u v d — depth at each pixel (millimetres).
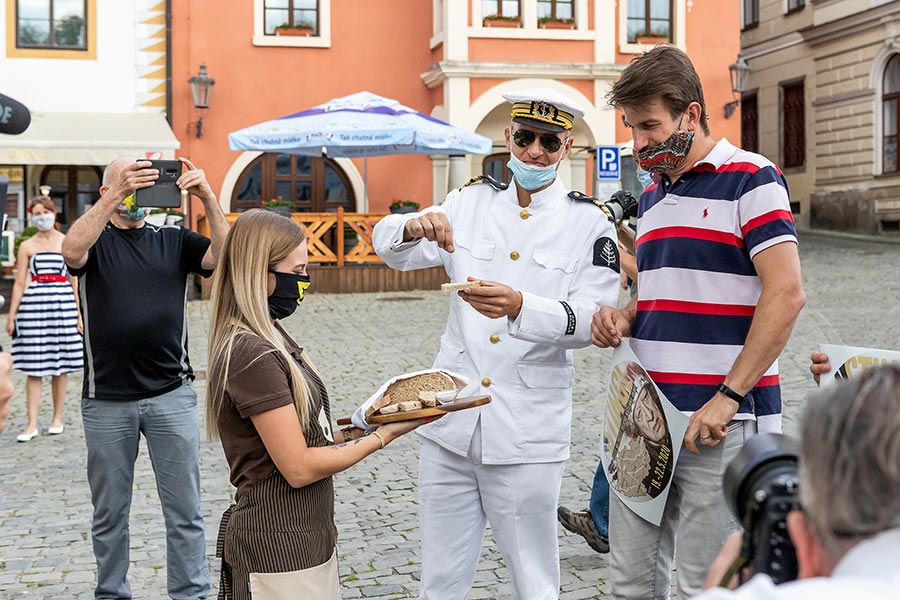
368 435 2934
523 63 20016
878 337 11656
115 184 4047
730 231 2865
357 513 5844
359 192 20594
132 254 4195
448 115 19875
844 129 25906
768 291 2756
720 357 2893
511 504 3438
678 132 2867
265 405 2793
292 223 2990
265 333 2873
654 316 3006
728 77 21969
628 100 2873
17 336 7809
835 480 1202
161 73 19594
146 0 19484
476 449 3439
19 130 2037
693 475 2910
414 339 12438
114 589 4230
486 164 21406
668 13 21578
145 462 7027
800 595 1212
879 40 24594
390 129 16125
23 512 6023
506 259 3482
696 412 2855
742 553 1426
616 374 3127
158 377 4180
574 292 3418
